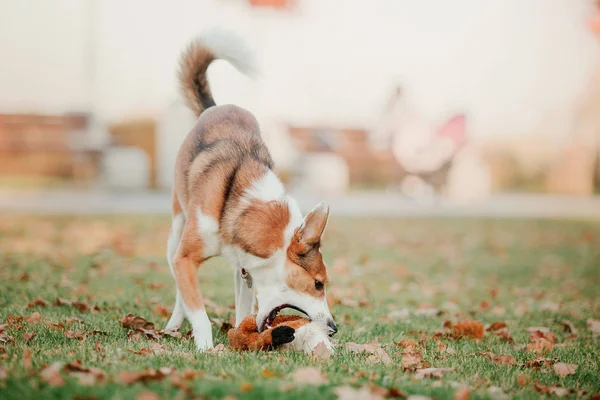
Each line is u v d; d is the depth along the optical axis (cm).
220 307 609
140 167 2144
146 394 304
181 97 580
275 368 376
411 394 345
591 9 2881
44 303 591
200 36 563
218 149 484
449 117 2320
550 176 2916
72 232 1188
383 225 1503
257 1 2458
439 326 589
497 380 399
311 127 2930
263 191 458
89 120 2525
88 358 385
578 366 453
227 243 457
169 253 512
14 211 1486
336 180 2355
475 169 2289
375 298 726
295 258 443
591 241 1396
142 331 491
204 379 341
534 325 616
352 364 408
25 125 2583
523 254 1191
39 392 309
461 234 1423
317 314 445
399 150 2294
